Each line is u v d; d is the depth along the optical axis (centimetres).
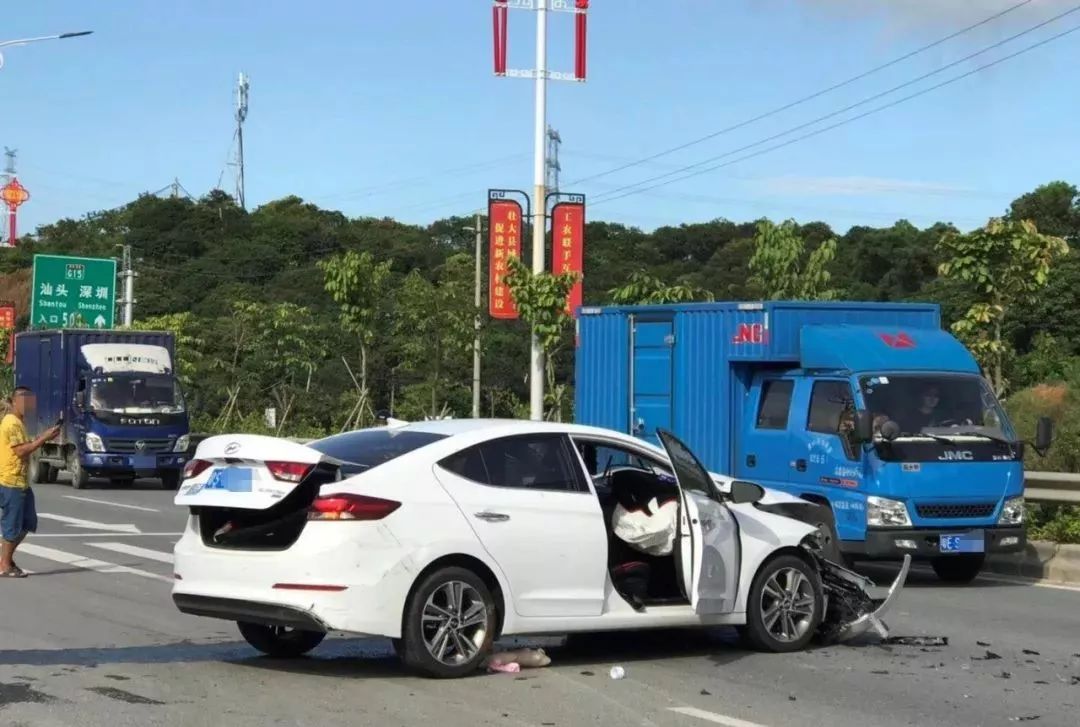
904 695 790
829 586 969
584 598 837
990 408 1330
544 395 3000
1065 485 1519
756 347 1422
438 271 5797
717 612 880
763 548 920
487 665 838
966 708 756
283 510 812
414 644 785
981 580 1410
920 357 1341
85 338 2839
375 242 6719
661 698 768
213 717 700
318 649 920
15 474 1313
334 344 4541
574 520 838
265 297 5778
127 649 912
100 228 7619
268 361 4394
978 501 1282
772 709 744
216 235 7031
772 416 1414
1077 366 2927
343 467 803
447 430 846
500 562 808
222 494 801
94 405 2695
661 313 1568
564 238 2906
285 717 701
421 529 783
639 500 927
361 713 712
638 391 1609
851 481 1282
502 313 2917
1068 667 888
